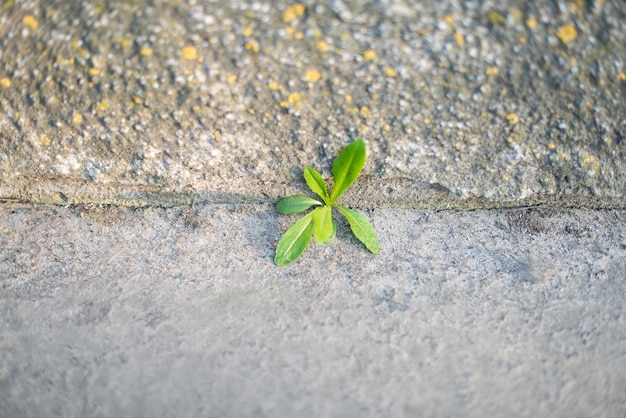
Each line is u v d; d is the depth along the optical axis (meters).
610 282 0.37
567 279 0.37
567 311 0.36
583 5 0.36
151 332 0.35
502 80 0.36
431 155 0.38
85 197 0.39
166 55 0.36
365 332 0.35
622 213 0.39
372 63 0.36
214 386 0.34
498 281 0.37
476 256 0.38
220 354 0.35
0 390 0.34
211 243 0.38
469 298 0.36
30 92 0.36
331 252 0.38
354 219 0.38
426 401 0.34
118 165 0.38
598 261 0.38
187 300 0.36
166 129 0.37
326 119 0.37
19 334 0.35
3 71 0.36
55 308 0.36
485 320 0.36
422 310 0.36
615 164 0.38
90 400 0.34
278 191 0.39
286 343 0.35
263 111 0.37
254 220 0.39
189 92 0.36
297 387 0.34
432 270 0.37
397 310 0.36
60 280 0.37
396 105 0.36
